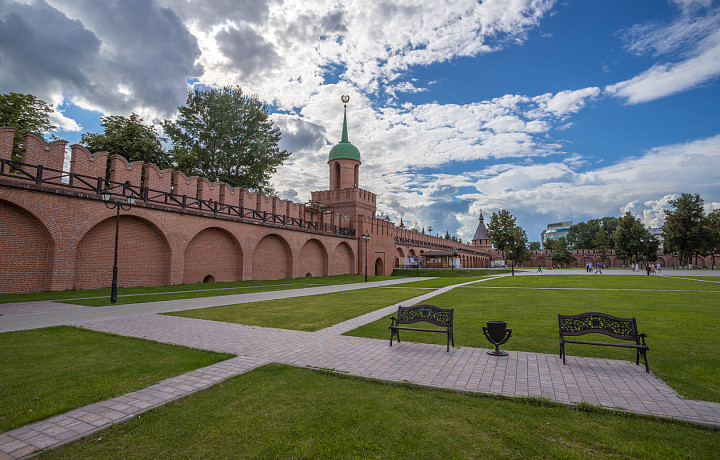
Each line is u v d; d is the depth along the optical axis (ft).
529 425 13.26
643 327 30.40
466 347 24.56
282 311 40.57
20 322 32.32
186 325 31.81
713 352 22.91
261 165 125.08
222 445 11.94
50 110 89.15
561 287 74.33
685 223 202.90
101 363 20.40
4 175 48.47
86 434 12.40
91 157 60.54
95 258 59.77
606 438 12.33
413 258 197.26
